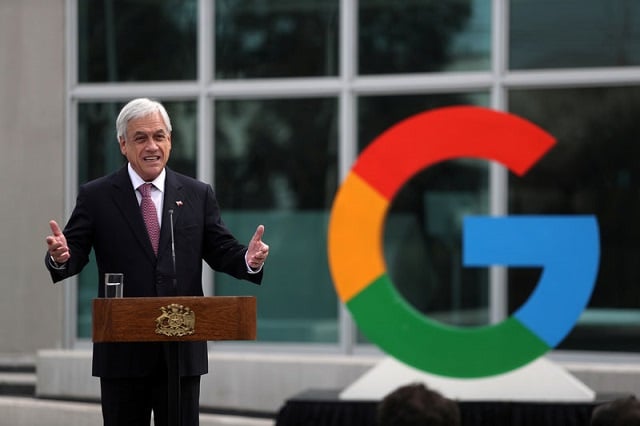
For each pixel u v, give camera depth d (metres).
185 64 23.36
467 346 17.36
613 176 21.28
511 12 21.84
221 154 23.25
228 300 8.91
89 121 23.62
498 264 17.47
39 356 22.12
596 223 17.22
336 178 22.69
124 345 10.34
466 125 17.83
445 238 22.05
